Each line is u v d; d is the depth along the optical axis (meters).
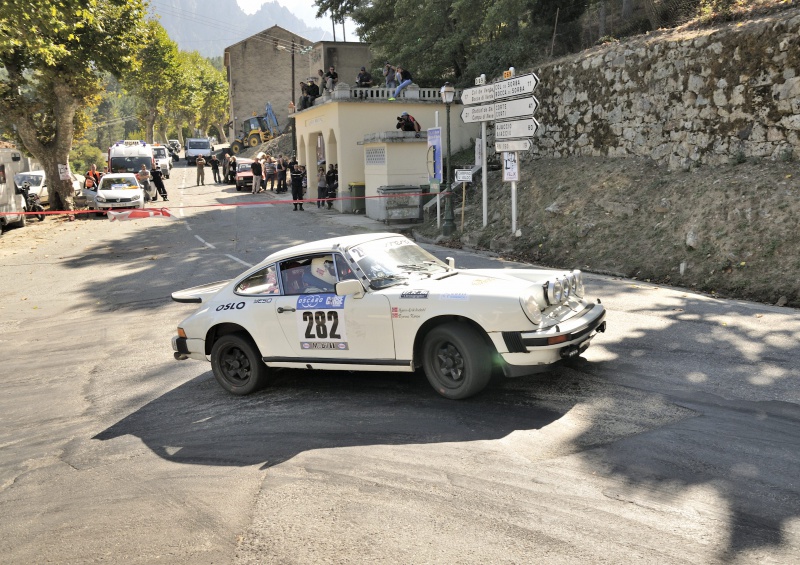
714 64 14.14
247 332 7.24
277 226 22.83
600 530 3.94
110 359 9.45
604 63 17.78
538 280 6.50
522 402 6.09
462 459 5.06
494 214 18.58
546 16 25.83
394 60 30.98
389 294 6.36
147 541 4.39
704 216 12.44
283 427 6.18
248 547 4.17
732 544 3.69
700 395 5.94
